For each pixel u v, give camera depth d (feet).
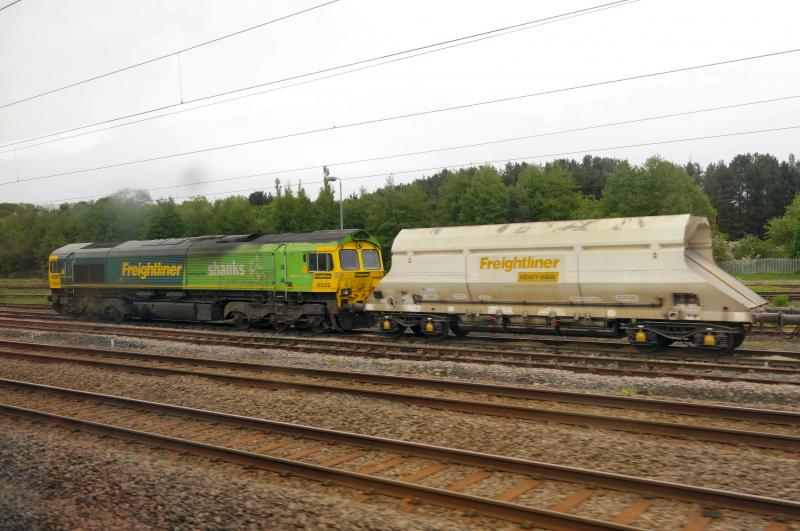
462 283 58.08
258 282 73.77
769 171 324.80
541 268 54.08
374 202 137.28
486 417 32.40
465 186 140.97
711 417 31.53
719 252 168.96
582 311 52.85
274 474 24.86
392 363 48.37
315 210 143.84
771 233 230.48
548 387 40.09
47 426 33.14
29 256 214.69
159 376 46.24
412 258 61.11
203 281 78.84
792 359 46.47
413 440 29.30
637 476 24.00
